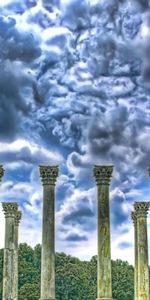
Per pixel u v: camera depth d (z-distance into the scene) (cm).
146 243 6644
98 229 5919
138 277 6581
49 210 5988
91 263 15688
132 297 14625
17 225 7175
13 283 6756
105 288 5806
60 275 14612
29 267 14850
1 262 14075
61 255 15288
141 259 6575
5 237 6781
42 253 5916
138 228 6725
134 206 6781
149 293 6762
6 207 6819
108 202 5962
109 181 6009
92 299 14775
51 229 5947
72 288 14562
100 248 5869
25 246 15288
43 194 6044
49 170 6059
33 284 13912
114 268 15012
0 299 7744
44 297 5822
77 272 14888
